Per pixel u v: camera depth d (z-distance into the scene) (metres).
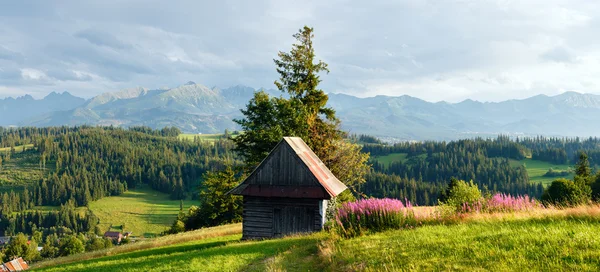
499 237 11.57
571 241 10.05
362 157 45.81
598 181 49.50
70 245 119.50
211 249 21.27
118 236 161.50
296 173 26.12
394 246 12.73
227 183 66.69
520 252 9.84
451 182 60.19
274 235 25.91
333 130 44.94
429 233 14.07
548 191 39.16
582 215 13.63
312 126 42.72
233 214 68.44
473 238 12.01
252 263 15.53
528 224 13.52
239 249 19.25
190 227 79.50
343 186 31.09
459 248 11.06
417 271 9.83
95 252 32.50
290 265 13.79
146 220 192.25
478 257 9.97
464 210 17.67
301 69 44.34
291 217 25.78
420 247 11.97
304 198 25.66
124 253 28.23
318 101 44.75
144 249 29.70
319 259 13.90
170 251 25.05
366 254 12.47
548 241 10.28
